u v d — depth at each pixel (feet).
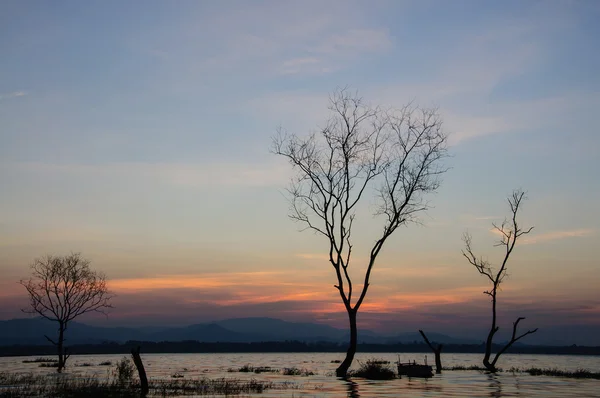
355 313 171.83
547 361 522.47
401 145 174.70
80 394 111.04
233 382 151.12
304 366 304.50
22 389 119.65
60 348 227.40
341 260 171.42
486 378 172.65
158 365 314.14
